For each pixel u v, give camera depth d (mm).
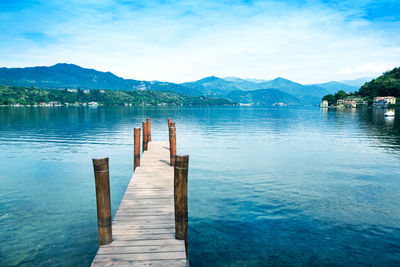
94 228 9680
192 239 9016
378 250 8328
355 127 52125
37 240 8797
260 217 10633
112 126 52625
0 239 8828
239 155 23719
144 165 14305
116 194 13797
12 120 66625
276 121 71688
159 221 7430
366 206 11734
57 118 76000
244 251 8328
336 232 9461
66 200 12500
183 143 31031
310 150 26281
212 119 80750
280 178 16188
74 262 7621
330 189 14078
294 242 8828
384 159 21891
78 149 26484
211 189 14094
